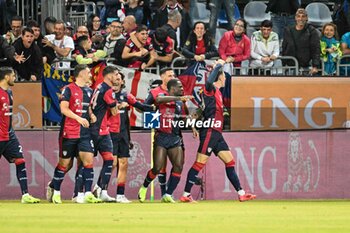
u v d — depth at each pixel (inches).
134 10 2156.7
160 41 1850.4
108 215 1290.6
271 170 1851.6
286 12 2159.2
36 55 1872.5
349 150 1856.5
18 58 1850.4
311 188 1860.2
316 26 2282.2
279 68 1897.1
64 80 1840.6
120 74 1658.5
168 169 1830.7
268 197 1851.6
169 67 1801.2
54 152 1836.9
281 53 2026.3
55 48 1935.3
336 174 1860.2
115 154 1688.0
